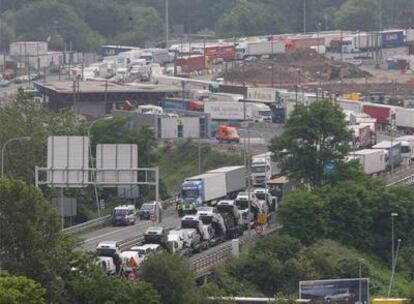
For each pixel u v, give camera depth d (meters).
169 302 174.38
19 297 152.25
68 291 168.50
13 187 165.62
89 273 172.25
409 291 194.50
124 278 178.25
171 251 193.12
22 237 165.00
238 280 197.88
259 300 183.25
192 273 179.25
